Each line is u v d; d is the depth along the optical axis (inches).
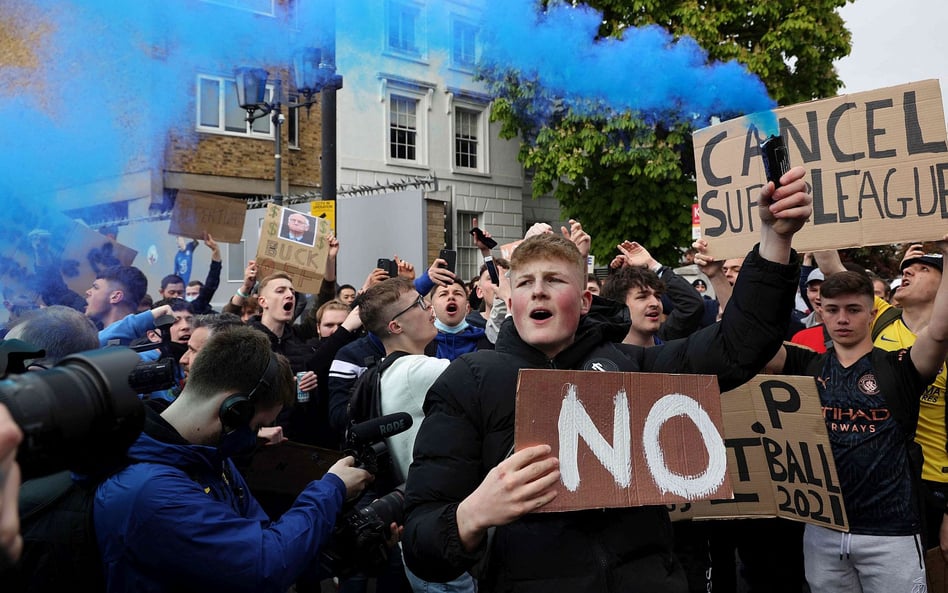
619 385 68.2
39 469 39.6
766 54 316.2
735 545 147.9
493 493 59.4
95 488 68.0
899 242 105.4
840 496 113.7
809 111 111.0
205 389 74.8
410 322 128.0
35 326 81.7
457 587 111.4
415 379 115.4
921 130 104.3
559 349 74.7
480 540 62.6
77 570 66.3
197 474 73.5
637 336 145.8
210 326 135.4
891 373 115.4
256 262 210.2
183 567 66.8
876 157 106.7
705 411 71.9
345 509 83.7
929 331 109.7
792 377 120.3
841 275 122.9
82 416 40.9
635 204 429.1
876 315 145.7
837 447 118.3
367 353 145.8
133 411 44.6
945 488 127.4
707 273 124.6
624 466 66.7
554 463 60.1
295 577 73.7
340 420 140.6
